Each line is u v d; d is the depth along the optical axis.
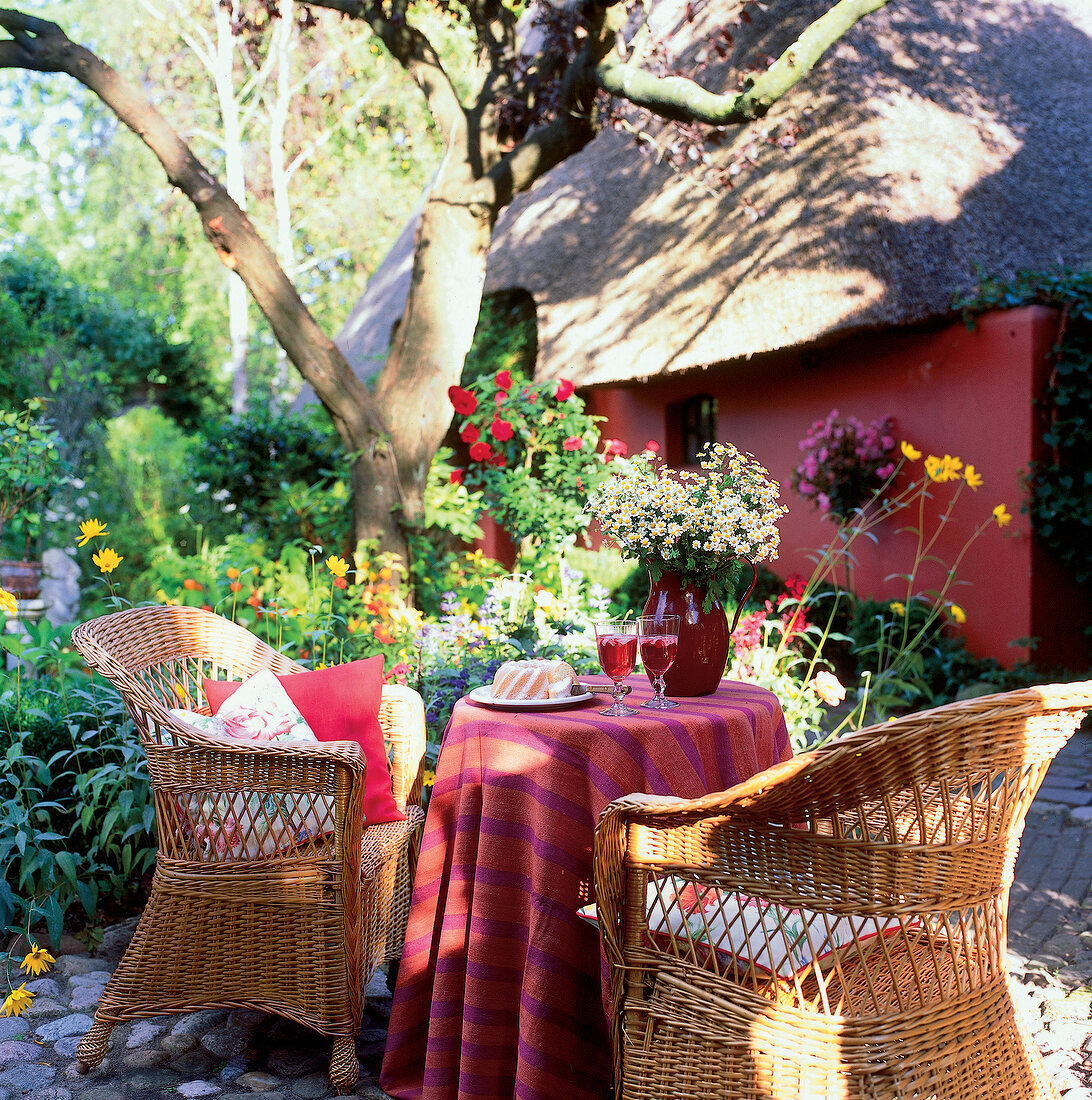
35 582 7.42
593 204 10.98
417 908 2.61
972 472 5.14
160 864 2.66
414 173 21.97
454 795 2.61
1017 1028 1.97
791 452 8.90
